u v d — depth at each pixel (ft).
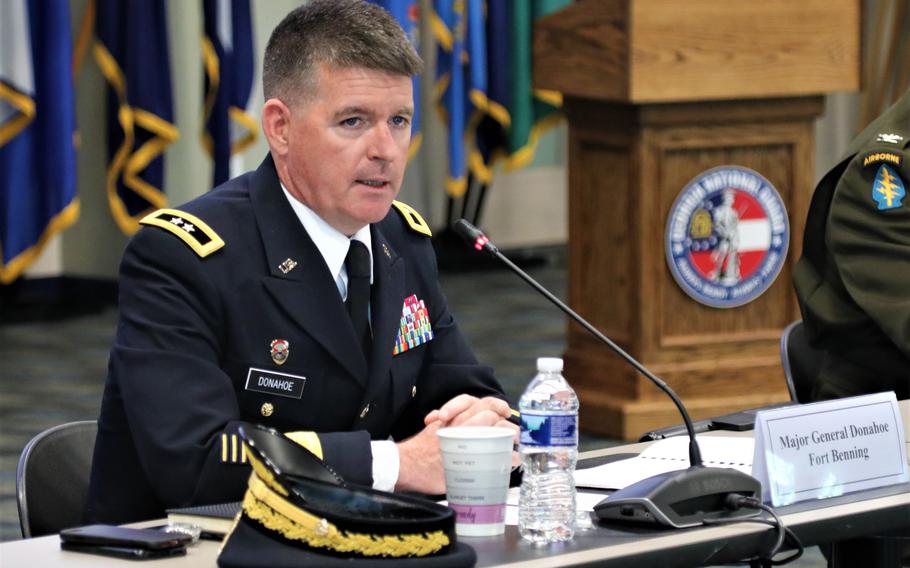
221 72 61.26
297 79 19.21
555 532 15.78
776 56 41.78
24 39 57.72
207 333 19.12
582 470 19.16
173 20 63.36
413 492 18.08
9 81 57.67
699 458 17.89
